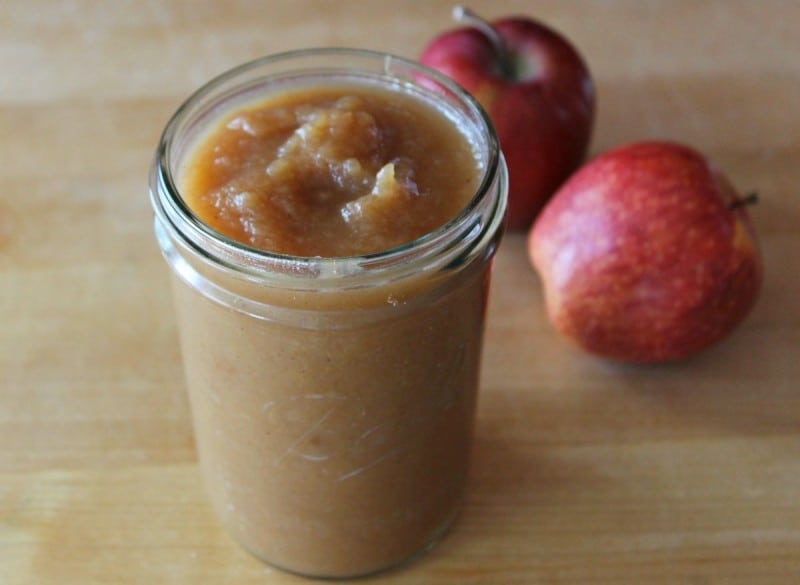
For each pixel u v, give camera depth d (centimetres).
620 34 64
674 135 59
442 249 35
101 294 51
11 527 44
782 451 47
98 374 49
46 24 64
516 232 55
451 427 40
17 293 51
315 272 34
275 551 42
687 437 47
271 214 36
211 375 38
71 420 47
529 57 54
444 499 42
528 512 45
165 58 62
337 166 37
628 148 49
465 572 43
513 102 52
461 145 38
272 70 40
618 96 61
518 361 50
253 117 38
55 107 59
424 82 39
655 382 49
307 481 39
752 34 64
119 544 43
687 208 47
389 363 36
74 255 53
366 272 34
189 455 46
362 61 40
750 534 44
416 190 36
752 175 57
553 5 66
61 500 45
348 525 40
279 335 36
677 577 43
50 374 49
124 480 45
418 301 35
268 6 65
